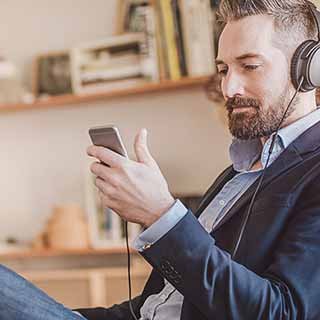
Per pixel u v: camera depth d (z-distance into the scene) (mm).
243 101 1165
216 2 2219
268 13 1162
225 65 1196
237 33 1165
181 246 976
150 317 1254
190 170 2486
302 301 953
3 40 2795
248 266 1059
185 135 2500
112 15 2596
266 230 1068
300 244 1007
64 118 2713
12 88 2670
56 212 2551
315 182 1070
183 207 1013
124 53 2438
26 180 2771
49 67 2637
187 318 1076
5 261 2709
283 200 1079
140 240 1015
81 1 2658
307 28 1188
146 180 1016
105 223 2461
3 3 2799
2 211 2795
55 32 2711
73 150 2695
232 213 1154
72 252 2490
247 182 1255
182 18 2287
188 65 2285
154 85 2355
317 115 1219
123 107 2607
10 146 2799
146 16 2361
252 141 1341
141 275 2375
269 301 941
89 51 2510
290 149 1162
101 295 2414
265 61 1149
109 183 1023
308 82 1169
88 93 2502
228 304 947
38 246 2568
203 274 958
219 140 2434
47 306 1062
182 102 2504
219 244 1146
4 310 1030
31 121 2768
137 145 1048
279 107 1167
